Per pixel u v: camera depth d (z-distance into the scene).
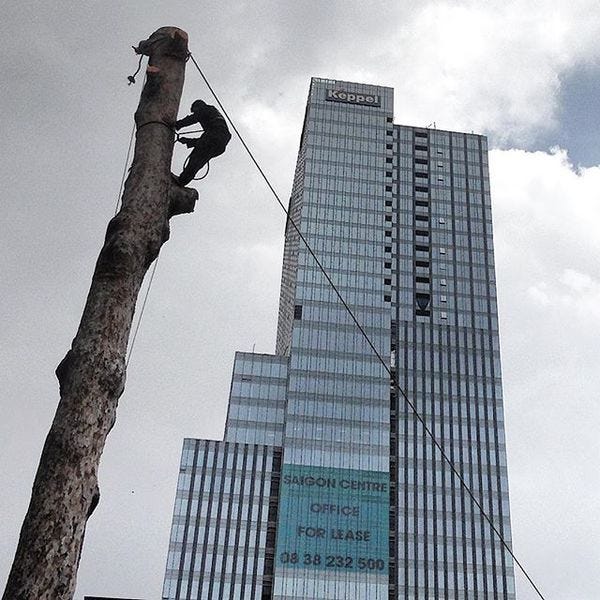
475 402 134.12
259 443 127.00
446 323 140.00
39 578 6.78
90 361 7.90
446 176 153.88
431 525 123.06
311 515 119.44
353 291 137.50
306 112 159.75
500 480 128.00
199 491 121.69
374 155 150.25
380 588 115.62
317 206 143.50
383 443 126.38
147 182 9.16
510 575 120.75
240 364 133.50
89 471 7.47
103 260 8.55
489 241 149.12
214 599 113.62
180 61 10.32
